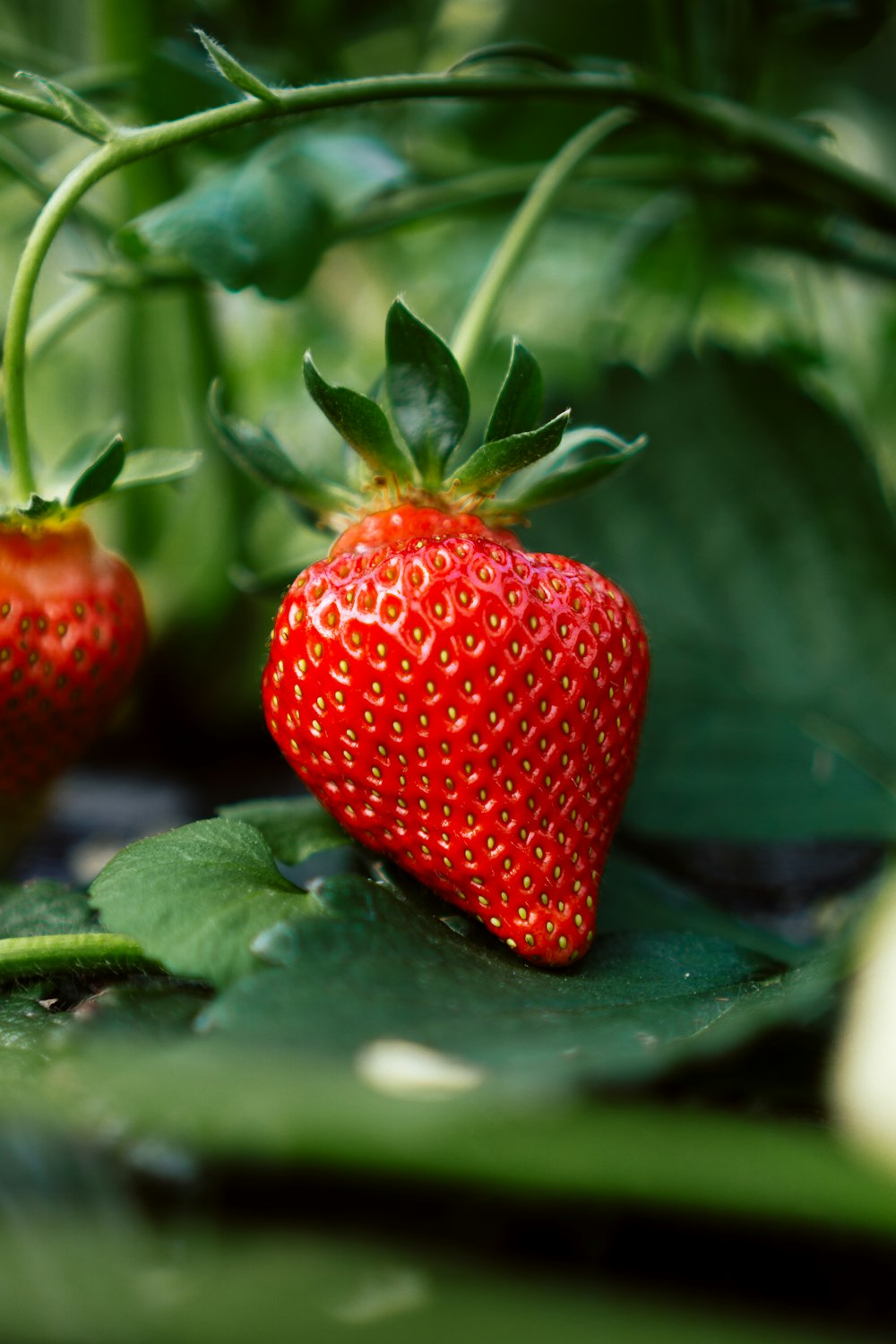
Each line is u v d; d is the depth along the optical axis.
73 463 0.25
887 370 0.46
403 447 0.23
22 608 0.24
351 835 0.23
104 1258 0.17
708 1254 0.18
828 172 0.30
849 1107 0.19
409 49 0.45
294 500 0.24
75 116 0.23
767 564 0.29
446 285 0.48
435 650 0.22
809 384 0.30
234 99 0.31
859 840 0.31
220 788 0.34
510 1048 0.19
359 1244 0.18
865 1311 0.18
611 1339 0.17
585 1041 0.19
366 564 0.23
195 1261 0.17
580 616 0.23
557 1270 0.18
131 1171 0.18
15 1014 0.21
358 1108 0.18
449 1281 0.17
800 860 0.30
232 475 0.37
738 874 0.29
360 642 0.22
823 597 0.29
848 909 0.27
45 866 0.30
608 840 0.23
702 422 0.29
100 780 0.35
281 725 0.23
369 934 0.20
